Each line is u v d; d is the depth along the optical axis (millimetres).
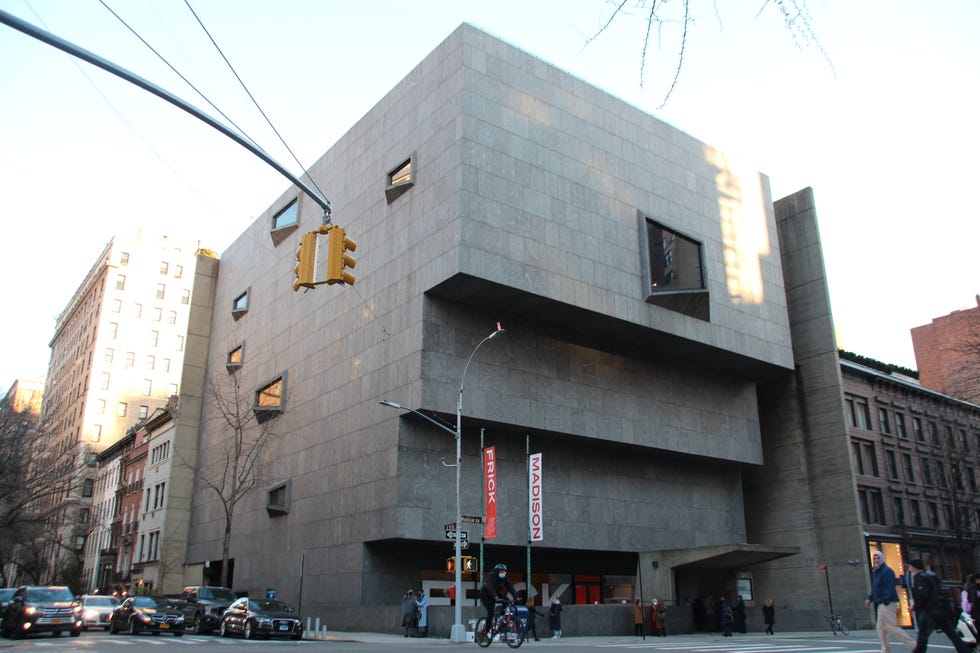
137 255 109500
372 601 34938
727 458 45688
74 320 120812
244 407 51375
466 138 35188
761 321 46406
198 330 61750
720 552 36500
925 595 12359
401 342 36156
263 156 11648
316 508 40469
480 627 19156
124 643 22500
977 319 31250
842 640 26969
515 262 34969
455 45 37188
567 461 39906
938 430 56281
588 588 42562
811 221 51906
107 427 100562
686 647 21078
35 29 8797
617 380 41500
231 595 34312
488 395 35906
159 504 61500
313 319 45312
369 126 43531
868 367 56625
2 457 47125
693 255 43312
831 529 46688
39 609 27125
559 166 38406
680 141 45781
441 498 35094
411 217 37531
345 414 39688
